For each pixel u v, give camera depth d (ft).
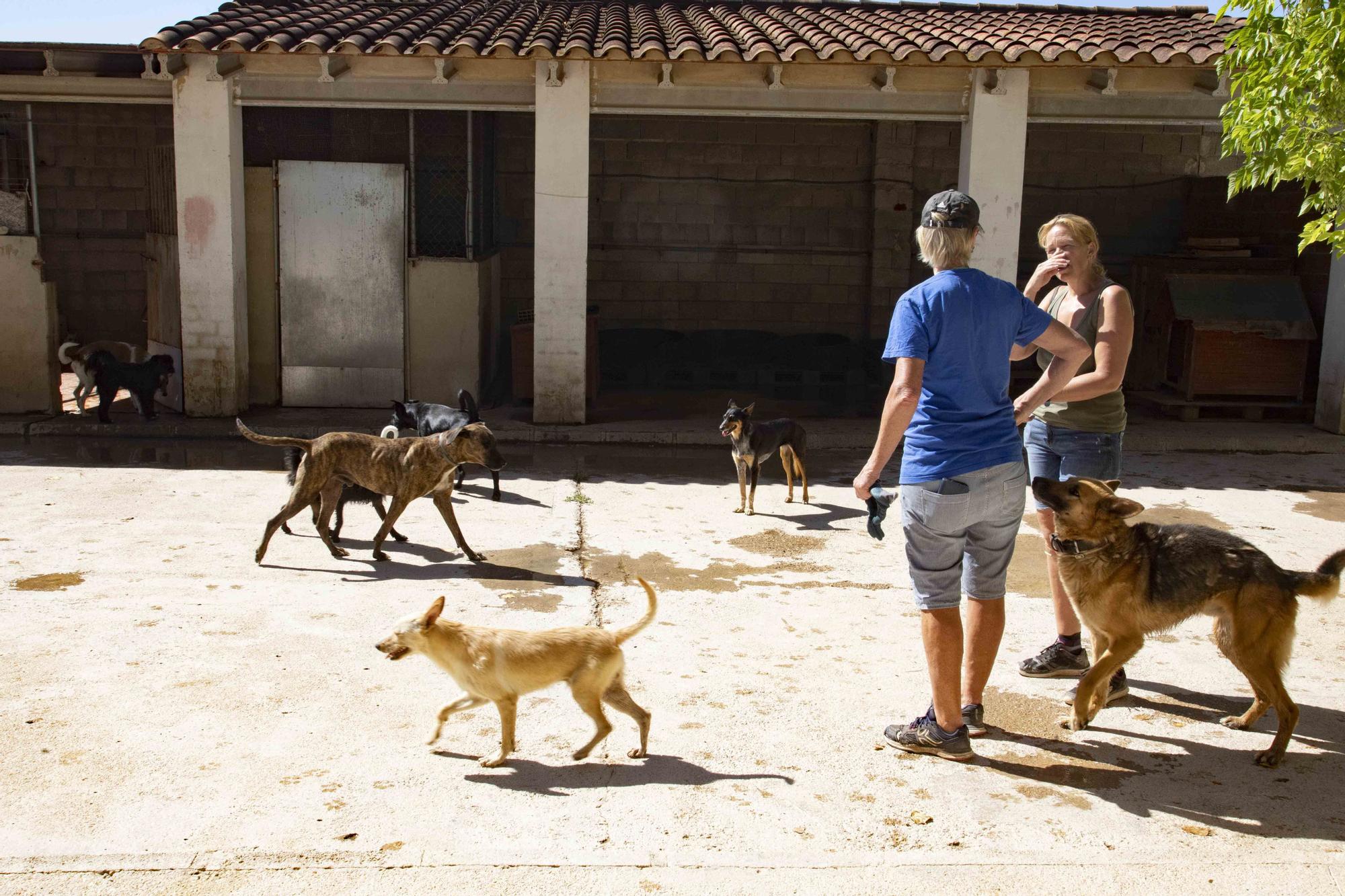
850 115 37.22
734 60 34.14
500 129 50.19
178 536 24.17
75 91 37.47
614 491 30.04
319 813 12.76
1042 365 17.70
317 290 40.63
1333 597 14.67
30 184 40.32
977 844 12.40
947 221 13.51
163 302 39.55
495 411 40.96
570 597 20.89
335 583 21.29
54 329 37.78
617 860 11.85
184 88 36.11
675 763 14.24
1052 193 53.16
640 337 52.54
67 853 11.76
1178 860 12.11
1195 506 29.60
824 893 11.40
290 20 38.19
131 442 34.96
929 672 14.40
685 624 19.60
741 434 27.20
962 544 13.83
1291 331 40.37
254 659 17.34
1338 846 12.50
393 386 41.39
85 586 20.52
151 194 40.29
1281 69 18.56
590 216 52.80
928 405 13.64
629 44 35.99
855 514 28.17
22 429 35.58
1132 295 47.75
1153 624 14.82
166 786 13.28
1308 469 34.65
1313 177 18.62
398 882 11.40
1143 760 14.62
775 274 53.67
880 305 53.31
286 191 39.91
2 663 16.81
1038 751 14.79
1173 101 37.24
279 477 30.22
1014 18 43.60
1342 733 15.58
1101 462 16.37
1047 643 18.93
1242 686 17.35
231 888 11.24
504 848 12.05
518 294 51.85
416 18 40.22
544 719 15.49
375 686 16.47
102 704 15.52
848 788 13.65
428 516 26.94
